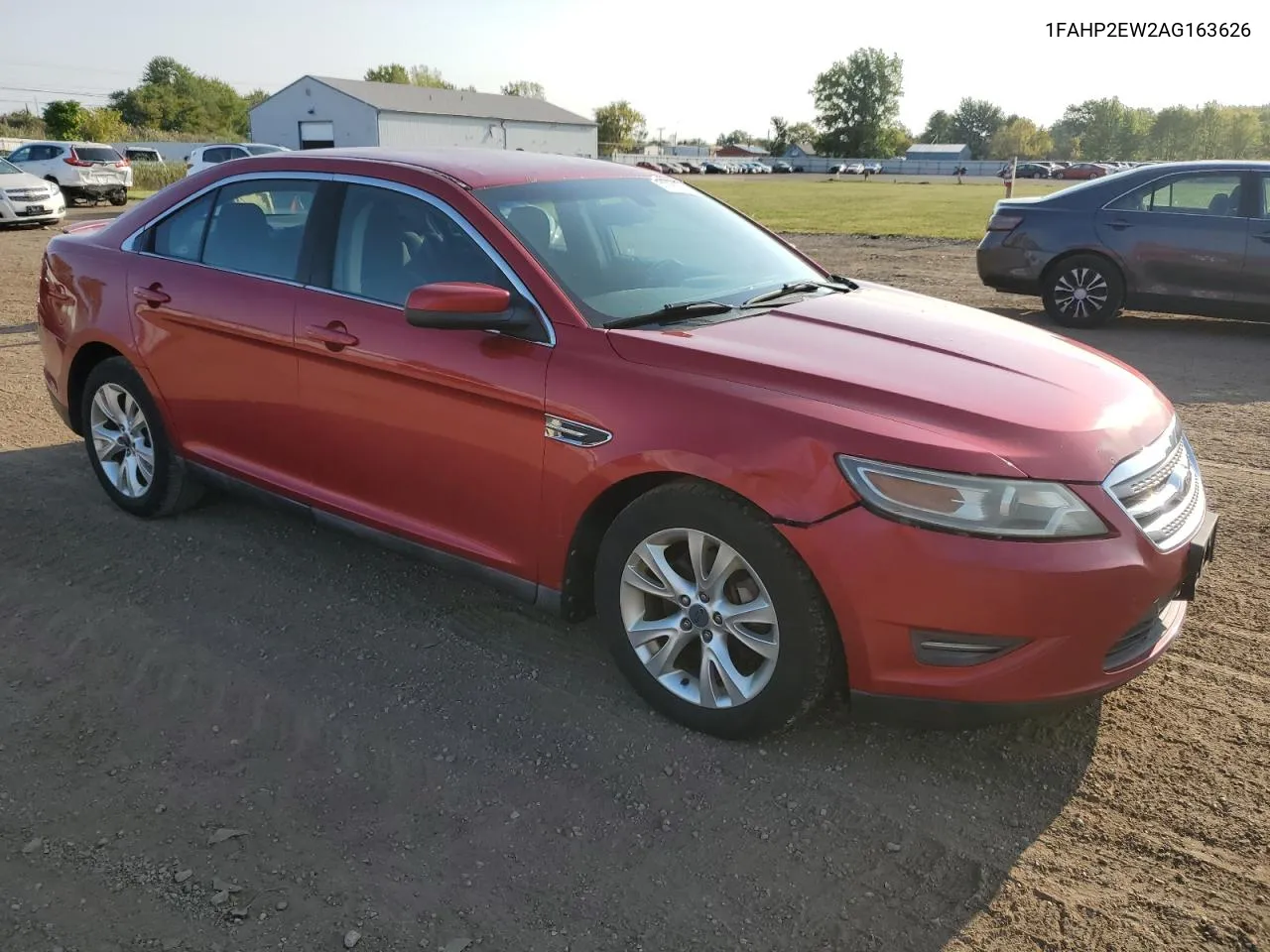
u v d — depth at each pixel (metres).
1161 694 3.25
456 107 72.69
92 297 4.47
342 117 65.81
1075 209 9.41
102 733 3.03
